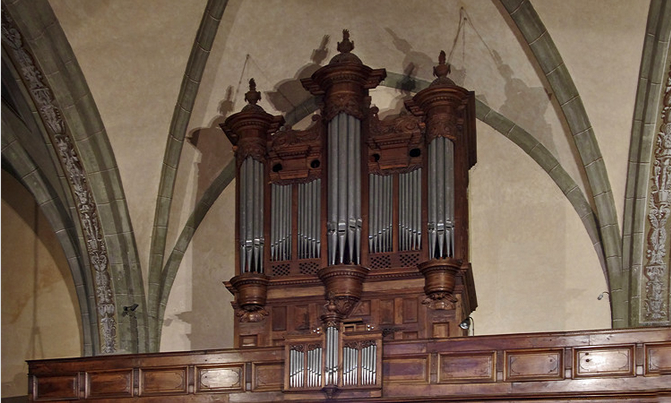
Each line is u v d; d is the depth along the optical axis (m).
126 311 20.59
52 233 23.27
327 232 18.33
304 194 18.80
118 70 20.03
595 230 20.47
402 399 16.66
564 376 16.22
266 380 17.36
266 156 19.17
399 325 17.81
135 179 20.70
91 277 20.69
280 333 18.30
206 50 20.02
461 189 18.17
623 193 19.77
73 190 20.47
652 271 19.47
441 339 16.83
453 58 20.55
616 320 19.69
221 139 21.19
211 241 21.67
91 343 20.77
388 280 18.00
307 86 19.28
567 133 20.17
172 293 21.38
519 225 21.02
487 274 21.02
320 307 18.28
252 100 19.44
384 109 21.62
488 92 20.73
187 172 21.19
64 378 18.14
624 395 15.91
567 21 18.89
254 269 18.62
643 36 18.66
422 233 18.06
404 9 20.00
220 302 21.59
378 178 18.53
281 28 20.34
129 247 20.69
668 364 15.91
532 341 16.48
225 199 21.78
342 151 18.48
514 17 19.05
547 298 20.67
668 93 18.91
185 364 17.75
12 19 18.92
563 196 20.81
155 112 20.44
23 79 19.59
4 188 23.19
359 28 20.56
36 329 23.05
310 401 16.92
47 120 19.95
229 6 19.72
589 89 19.44
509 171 21.14
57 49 19.50
